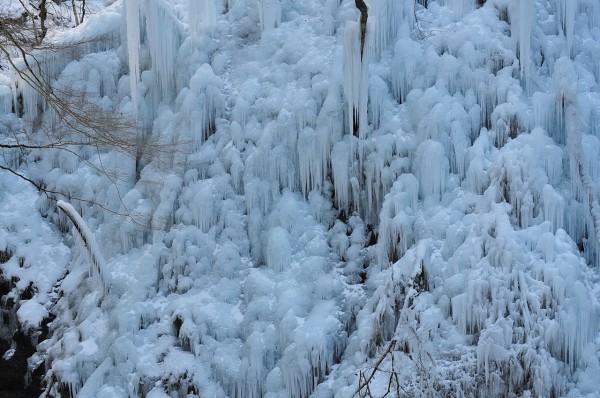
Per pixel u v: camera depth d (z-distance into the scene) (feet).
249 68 72.18
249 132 69.67
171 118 72.43
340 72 68.03
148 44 75.87
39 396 66.95
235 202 68.54
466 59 66.23
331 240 66.44
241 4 76.13
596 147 63.05
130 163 72.08
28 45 57.52
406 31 68.95
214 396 61.87
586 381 56.39
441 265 61.00
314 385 61.41
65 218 73.51
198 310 64.54
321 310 63.00
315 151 67.36
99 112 61.00
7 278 71.31
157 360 63.62
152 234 69.05
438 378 56.95
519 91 64.90
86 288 69.15
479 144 63.62
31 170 75.82
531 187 60.49
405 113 66.64
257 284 64.90
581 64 68.23
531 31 67.36
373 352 60.23
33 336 69.10
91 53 76.79
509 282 57.77
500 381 56.34
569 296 57.16
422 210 63.82
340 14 71.51
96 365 64.95
